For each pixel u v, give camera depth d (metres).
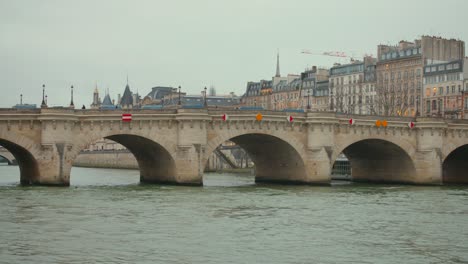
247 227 55.59
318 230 54.94
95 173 156.38
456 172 124.69
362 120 104.44
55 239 48.66
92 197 74.88
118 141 99.50
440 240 51.25
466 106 155.50
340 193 88.00
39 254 43.84
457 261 44.28
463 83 156.88
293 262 42.97
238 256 44.31
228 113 93.88
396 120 107.94
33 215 59.44
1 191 78.06
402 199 80.69
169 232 52.31
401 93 169.12
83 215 60.19
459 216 64.38
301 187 97.69
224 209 66.62
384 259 44.47
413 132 110.06
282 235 52.22
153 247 46.53
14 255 43.41
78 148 84.94
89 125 85.56
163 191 83.94
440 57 171.12
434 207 71.88
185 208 66.50
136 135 88.69
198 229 54.00
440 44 171.38
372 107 167.62
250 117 95.44
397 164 113.00
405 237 52.38
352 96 187.75
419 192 92.19
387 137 107.31
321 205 72.19
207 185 103.19
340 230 55.16
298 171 102.94
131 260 42.62
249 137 101.94
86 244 47.12
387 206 72.38
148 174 103.69
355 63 188.62
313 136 100.38
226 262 42.53
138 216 60.31
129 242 48.06
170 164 93.31
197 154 90.62
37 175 85.56
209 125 93.06
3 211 61.38
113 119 86.69
